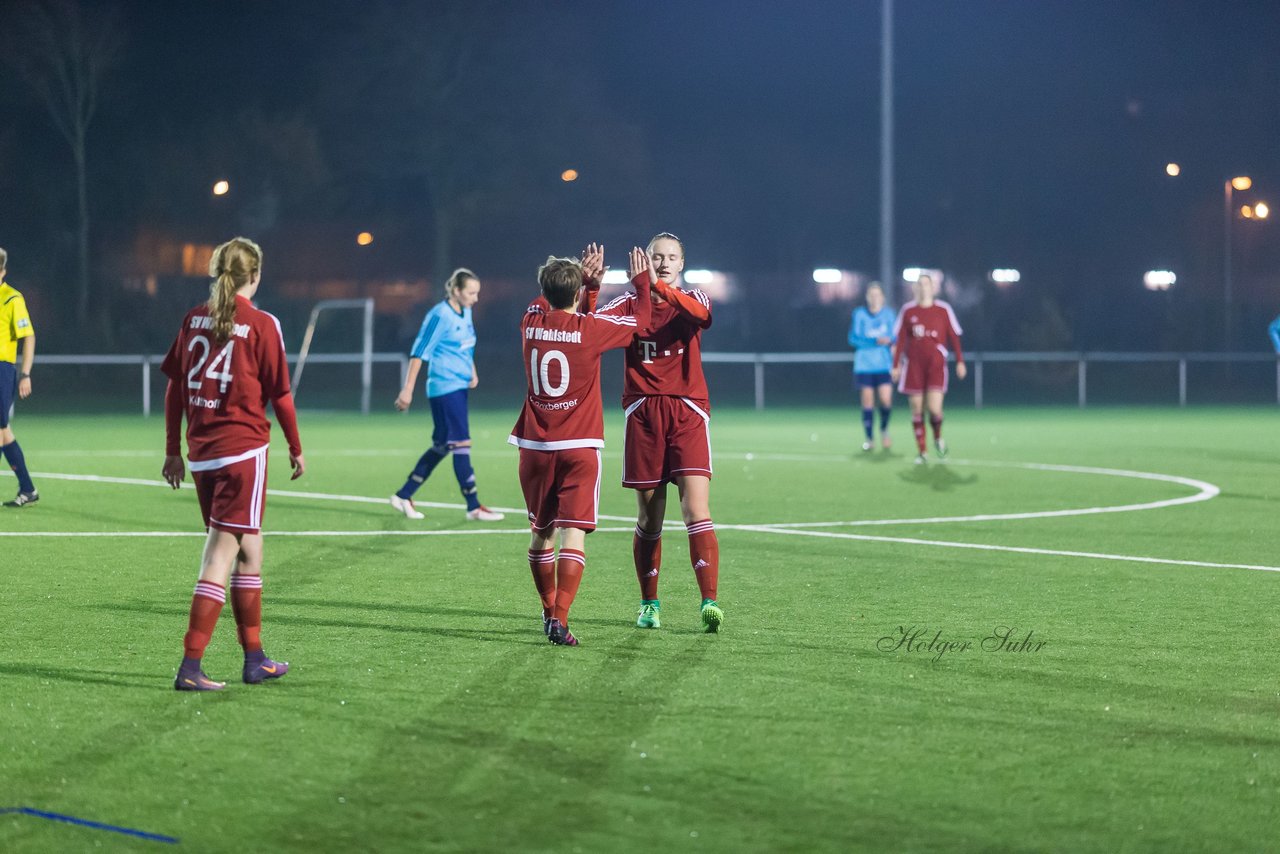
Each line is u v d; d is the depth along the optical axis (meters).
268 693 13.59
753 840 9.62
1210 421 63.56
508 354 100.81
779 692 13.62
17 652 15.45
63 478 36.28
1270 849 9.51
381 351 108.12
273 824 9.91
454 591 19.53
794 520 28.02
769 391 96.94
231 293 13.76
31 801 10.40
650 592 16.98
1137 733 12.24
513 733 12.16
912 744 11.85
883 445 46.62
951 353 97.38
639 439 16.84
